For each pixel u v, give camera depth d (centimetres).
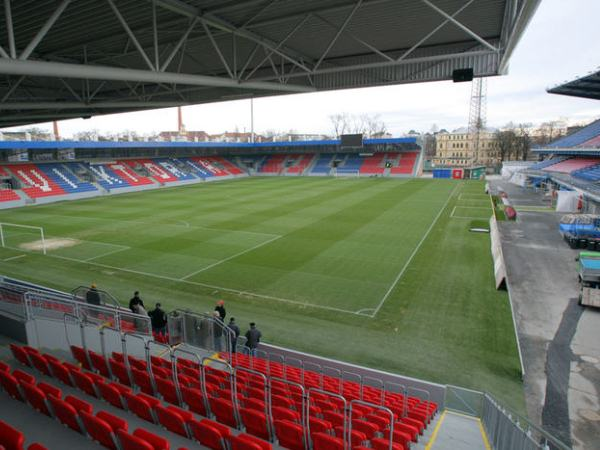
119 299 1594
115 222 3042
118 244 2391
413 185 5228
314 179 6197
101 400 638
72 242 2455
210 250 2236
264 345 1195
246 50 1591
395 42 1440
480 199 3991
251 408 634
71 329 932
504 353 1188
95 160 5431
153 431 554
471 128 11075
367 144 6831
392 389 1005
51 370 716
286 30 1323
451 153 11462
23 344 891
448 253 2156
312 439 539
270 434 573
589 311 1462
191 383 720
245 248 2266
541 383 1043
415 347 1227
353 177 6400
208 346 1067
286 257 2092
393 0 1066
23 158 4766
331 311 1474
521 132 10231
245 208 3562
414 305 1515
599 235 2255
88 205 3928
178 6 1060
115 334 948
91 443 505
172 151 6669
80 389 672
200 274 1862
